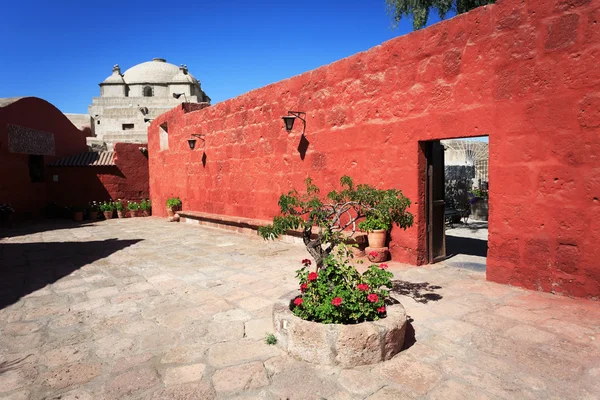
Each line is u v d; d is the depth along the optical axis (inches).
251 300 180.4
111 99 1581.0
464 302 164.6
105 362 122.0
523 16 174.4
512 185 182.5
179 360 121.4
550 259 171.2
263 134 361.7
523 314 148.2
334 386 103.4
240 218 393.4
